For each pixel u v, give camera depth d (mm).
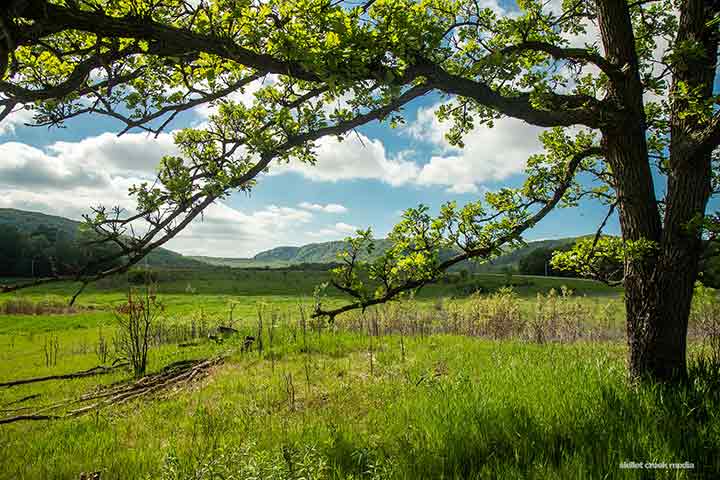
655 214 6262
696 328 13047
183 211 3545
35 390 12812
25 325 31500
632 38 6332
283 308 30406
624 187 6273
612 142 6250
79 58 4121
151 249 3309
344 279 4828
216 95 4574
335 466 4887
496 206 5621
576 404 5586
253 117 4684
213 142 4480
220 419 7758
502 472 4207
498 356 10992
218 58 4285
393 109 5031
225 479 4230
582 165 7227
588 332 16344
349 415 7336
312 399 8758
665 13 7219
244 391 10000
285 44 3625
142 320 17359
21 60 3980
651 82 5430
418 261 4758
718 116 5426
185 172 3670
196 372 12750
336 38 3812
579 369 7562
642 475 3891
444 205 5258
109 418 8781
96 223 3027
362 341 15906
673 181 5953
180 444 6637
